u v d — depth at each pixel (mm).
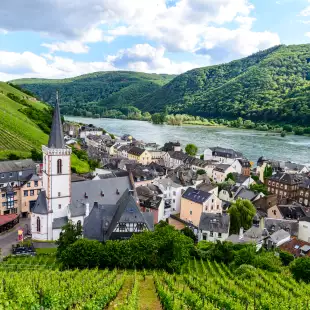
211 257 90812
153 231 89062
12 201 117500
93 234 93812
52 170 98500
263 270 79688
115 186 115312
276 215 133250
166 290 59125
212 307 53438
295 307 56188
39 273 67250
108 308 54562
